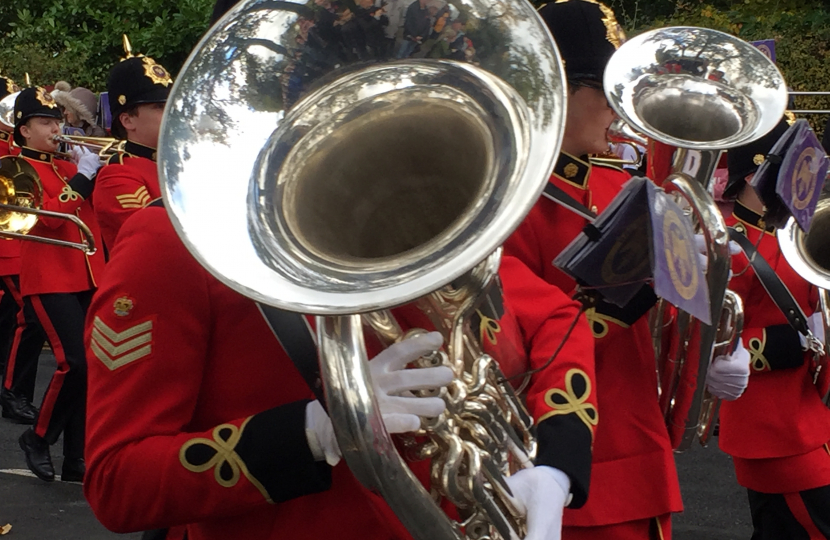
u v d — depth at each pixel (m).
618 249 1.85
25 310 5.67
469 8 1.69
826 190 3.51
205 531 1.87
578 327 2.19
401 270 1.48
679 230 1.83
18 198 5.46
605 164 3.05
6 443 5.99
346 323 1.49
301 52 1.69
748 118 2.74
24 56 12.51
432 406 1.61
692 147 2.59
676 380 2.75
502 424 1.79
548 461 1.91
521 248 2.63
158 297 1.73
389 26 1.70
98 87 12.61
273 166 1.63
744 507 4.95
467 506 1.71
